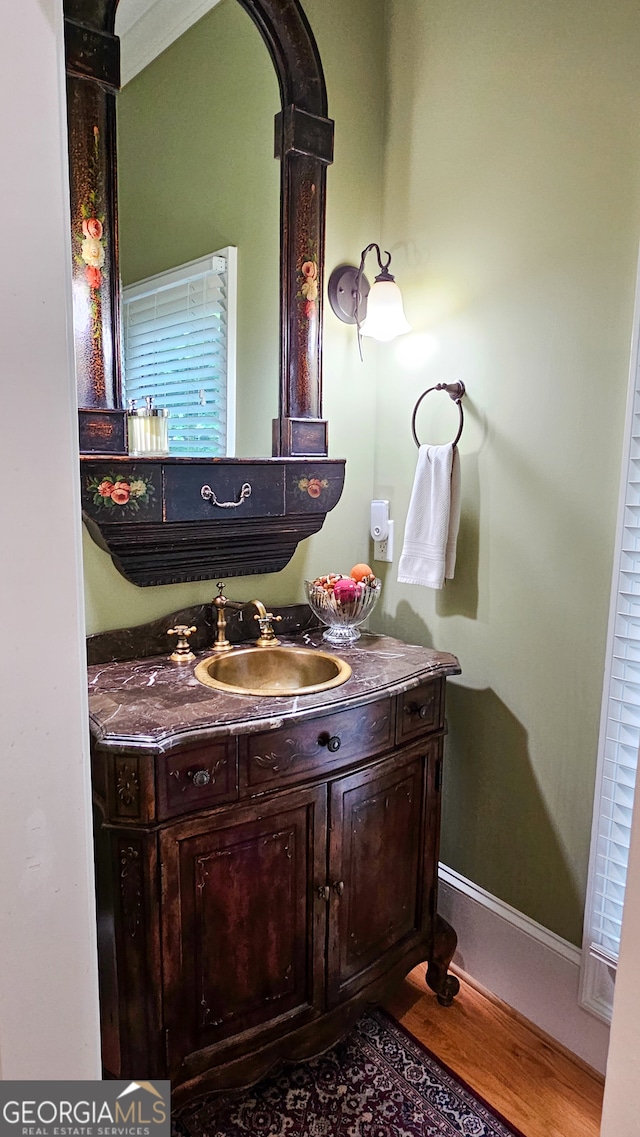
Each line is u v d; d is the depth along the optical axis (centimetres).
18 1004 67
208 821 124
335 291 187
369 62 185
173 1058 126
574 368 149
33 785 65
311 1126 140
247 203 171
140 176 156
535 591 161
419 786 163
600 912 152
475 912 181
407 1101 146
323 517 182
